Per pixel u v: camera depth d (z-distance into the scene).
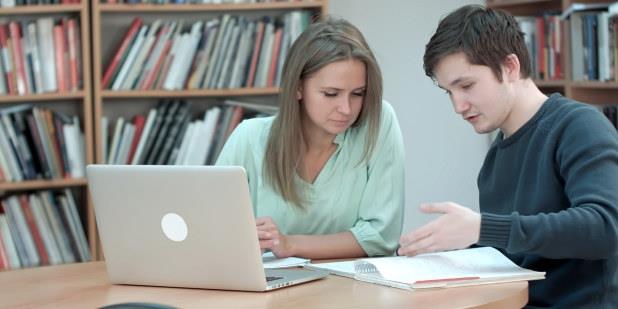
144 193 2.04
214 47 4.27
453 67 2.14
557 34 4.30
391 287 2.00
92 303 1.97
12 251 4.14
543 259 2.19
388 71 4.78
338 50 2.40
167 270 2.08
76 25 4.15
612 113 4.07
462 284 1.99
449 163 4.89
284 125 2.52
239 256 1.98
